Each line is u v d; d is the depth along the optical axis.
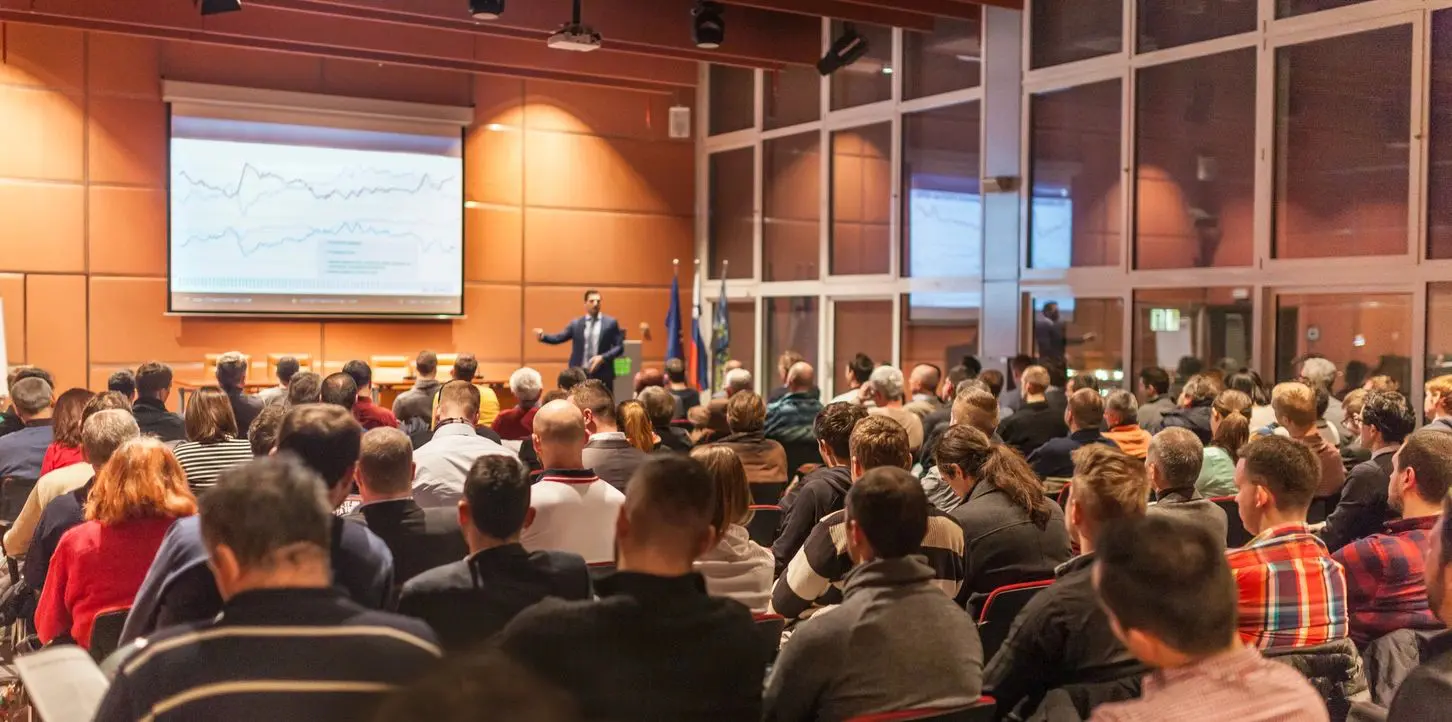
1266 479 2.65
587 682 1.88
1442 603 1.87
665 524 1.98
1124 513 2.40
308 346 10.48
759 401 5.09
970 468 3.48
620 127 11.91
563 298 11.65
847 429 3.98
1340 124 7.12
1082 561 2.42
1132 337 8.35
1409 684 1.66
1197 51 7.85
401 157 10.74
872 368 7.96
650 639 1.91
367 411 6.01
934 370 6.95
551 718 0.77
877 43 10.55
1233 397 5.00
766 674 2.67
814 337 11.30
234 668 1.63
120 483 2.91
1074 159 8.79
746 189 11.93
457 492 4.05
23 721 3.55
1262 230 7.50
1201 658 1.52
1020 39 9.09
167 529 2.94
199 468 3.87
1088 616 2.32
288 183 10.29
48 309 9.51
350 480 2.64
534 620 1.92
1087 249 8.70
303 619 1.67
